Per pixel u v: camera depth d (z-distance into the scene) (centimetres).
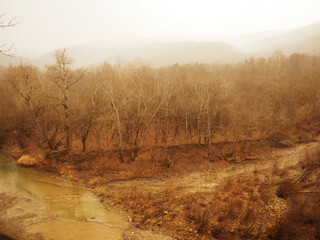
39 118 3331
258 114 3891
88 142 3222
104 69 3106
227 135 3719
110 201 1969
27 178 2412
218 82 3328
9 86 3366
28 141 3381
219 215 1712
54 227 1549
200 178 2561
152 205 1891
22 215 1692
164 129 3434
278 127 4191
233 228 1561
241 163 3084
